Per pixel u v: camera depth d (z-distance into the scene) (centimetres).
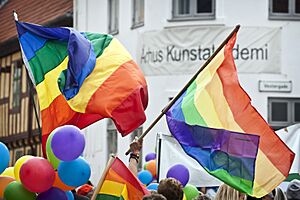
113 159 1214
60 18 4194
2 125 5031
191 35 3356
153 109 3400
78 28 3869
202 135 1270
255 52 3328
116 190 1211
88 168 1192
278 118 3325
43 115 1316
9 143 4950
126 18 3547
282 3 3347
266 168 1260
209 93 1292
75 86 1291
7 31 4978
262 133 1267
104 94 1288
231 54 1297
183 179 1427
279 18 3338
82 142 1159
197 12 3366
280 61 3331
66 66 1324
